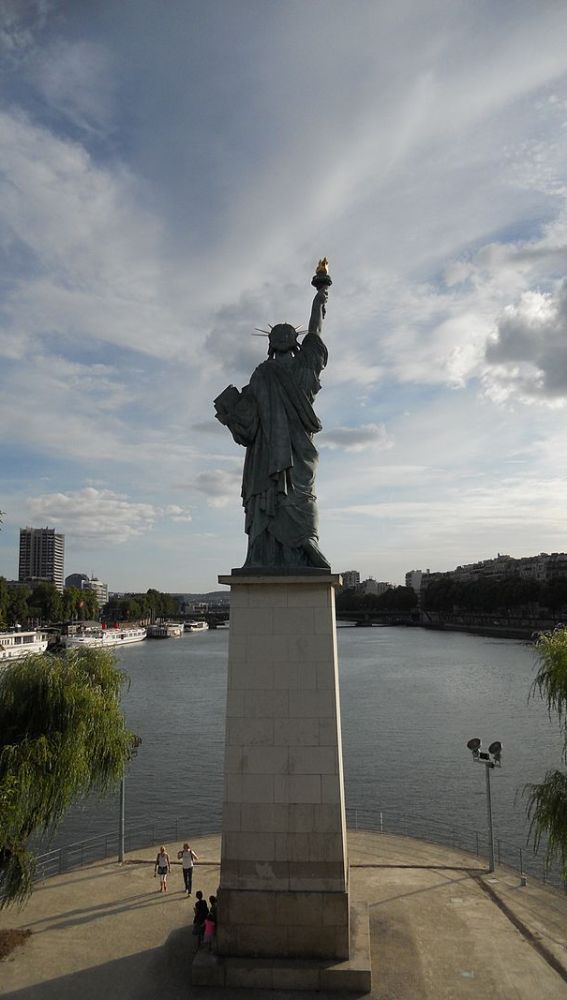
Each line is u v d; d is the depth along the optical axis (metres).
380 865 39.03
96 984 27.12
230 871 27.91
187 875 35.72
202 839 43.97
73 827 55.53
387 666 163.25
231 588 30.11
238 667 29.39
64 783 33.12
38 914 33.22
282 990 26.41
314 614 29.58
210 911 29.39
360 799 64.56
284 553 31.33
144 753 81.12
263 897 27.59
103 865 39.53
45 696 34.56
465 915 32.78
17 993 26.56
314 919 27.34
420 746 84.31
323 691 28.95
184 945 30.05
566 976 27.53
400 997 26.05
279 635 29.53
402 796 65.44
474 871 38.19
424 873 37.88
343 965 26.69
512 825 56.53
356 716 102.62
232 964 26.89
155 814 59.69
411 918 32.44
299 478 32.31
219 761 77.50
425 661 172.12
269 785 28.36
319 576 29.61
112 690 38.81
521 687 126.62
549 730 91.81
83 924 32.16
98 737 36.25
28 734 33.41
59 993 26.55
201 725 97.38
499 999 25.98
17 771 31.41
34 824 32.72
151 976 27.66
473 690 124.50
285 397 32.97
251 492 32.47
